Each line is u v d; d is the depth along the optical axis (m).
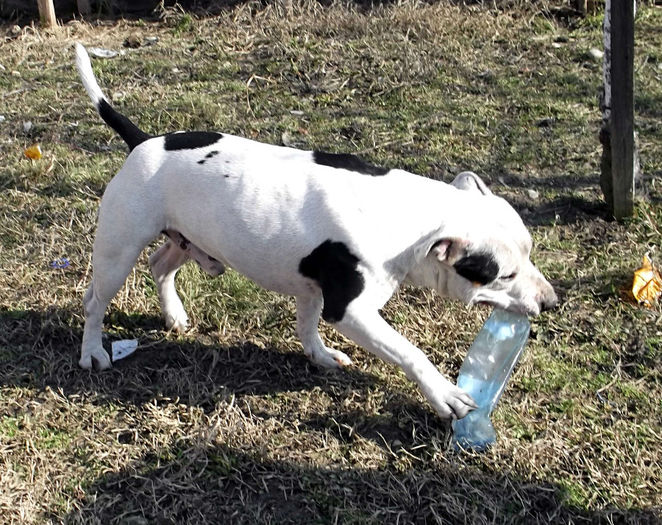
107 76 7.12
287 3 8.20
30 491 3.46
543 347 4.32
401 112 6.59
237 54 7.55
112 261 3.84
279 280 3.75
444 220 3.55
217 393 4.00
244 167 3.64
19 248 5.01
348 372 4.17
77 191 5.54
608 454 3.69
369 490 3.53
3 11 8.40
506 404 3.96
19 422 3.81
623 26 4.82
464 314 4.52
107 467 3.60
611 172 5.20
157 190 3.74
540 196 5.54
